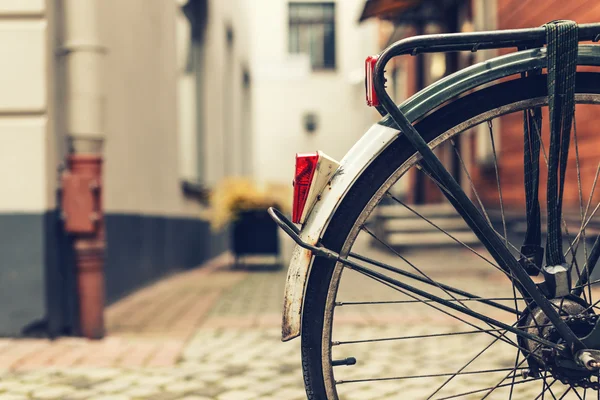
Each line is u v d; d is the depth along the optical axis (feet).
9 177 13.23
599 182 17.89
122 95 19.51
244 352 11.96
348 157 5.32
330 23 68.85
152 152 23.31
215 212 29.04
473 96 5.44
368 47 64.13
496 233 5.33
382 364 10.81
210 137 33.86
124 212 19.61
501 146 26.63
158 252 24.18
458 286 19.93
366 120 65.00
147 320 15.60
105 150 17.76
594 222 6.58
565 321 5.55
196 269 30.22
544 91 5.49
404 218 33.45
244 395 9.25
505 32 5.32
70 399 9.12
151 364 11.09
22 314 13.15
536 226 5.86
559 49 5.32
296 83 67.82
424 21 31.14
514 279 5.57
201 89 33.12
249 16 55.98
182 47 29.12
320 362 5.36
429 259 28.32
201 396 9.23
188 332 13.92
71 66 13.44
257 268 29.32
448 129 5.40
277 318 15.43
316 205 5.30
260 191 29.01
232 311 16.83
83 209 13.00
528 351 5.62
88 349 12.30
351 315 15.39
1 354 11.87
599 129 17.94
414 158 5.33
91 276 13.12
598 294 5.66
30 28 13.24
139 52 21.58
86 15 13.44
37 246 13.20
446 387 9.18
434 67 34.09
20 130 13.23
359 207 5.28
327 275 5.31
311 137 67.82
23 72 13.23
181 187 28.30
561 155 5.48
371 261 5.35
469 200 5.26
